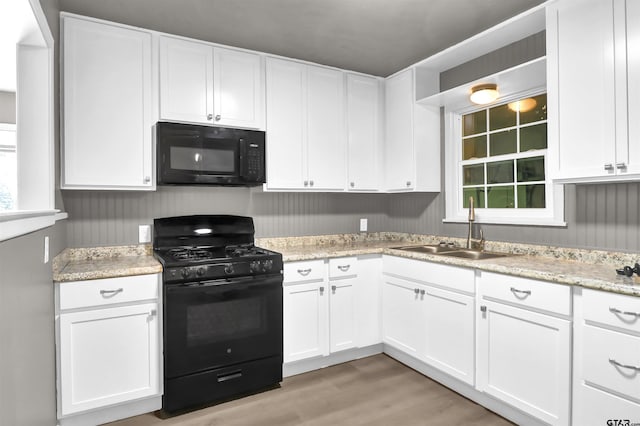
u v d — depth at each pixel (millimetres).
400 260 2859
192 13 2314
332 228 3480
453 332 2412
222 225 2902
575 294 1785
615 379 1623
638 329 1546
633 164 1725
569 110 1960
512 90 2676
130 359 2148
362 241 3639
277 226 3217
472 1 2197
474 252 2742
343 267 2896
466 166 3141
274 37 2645
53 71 1891
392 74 3367
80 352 2023
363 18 2393
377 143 3373
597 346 1689
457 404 2326
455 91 2725
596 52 1851
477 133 3057
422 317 2654
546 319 1888
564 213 2336
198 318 2285
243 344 2436
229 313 2387
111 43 2357
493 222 2789
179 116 2531
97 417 2127
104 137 2338
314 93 3064
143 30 2455
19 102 1746
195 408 2303
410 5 2236
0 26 1563
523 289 1993
